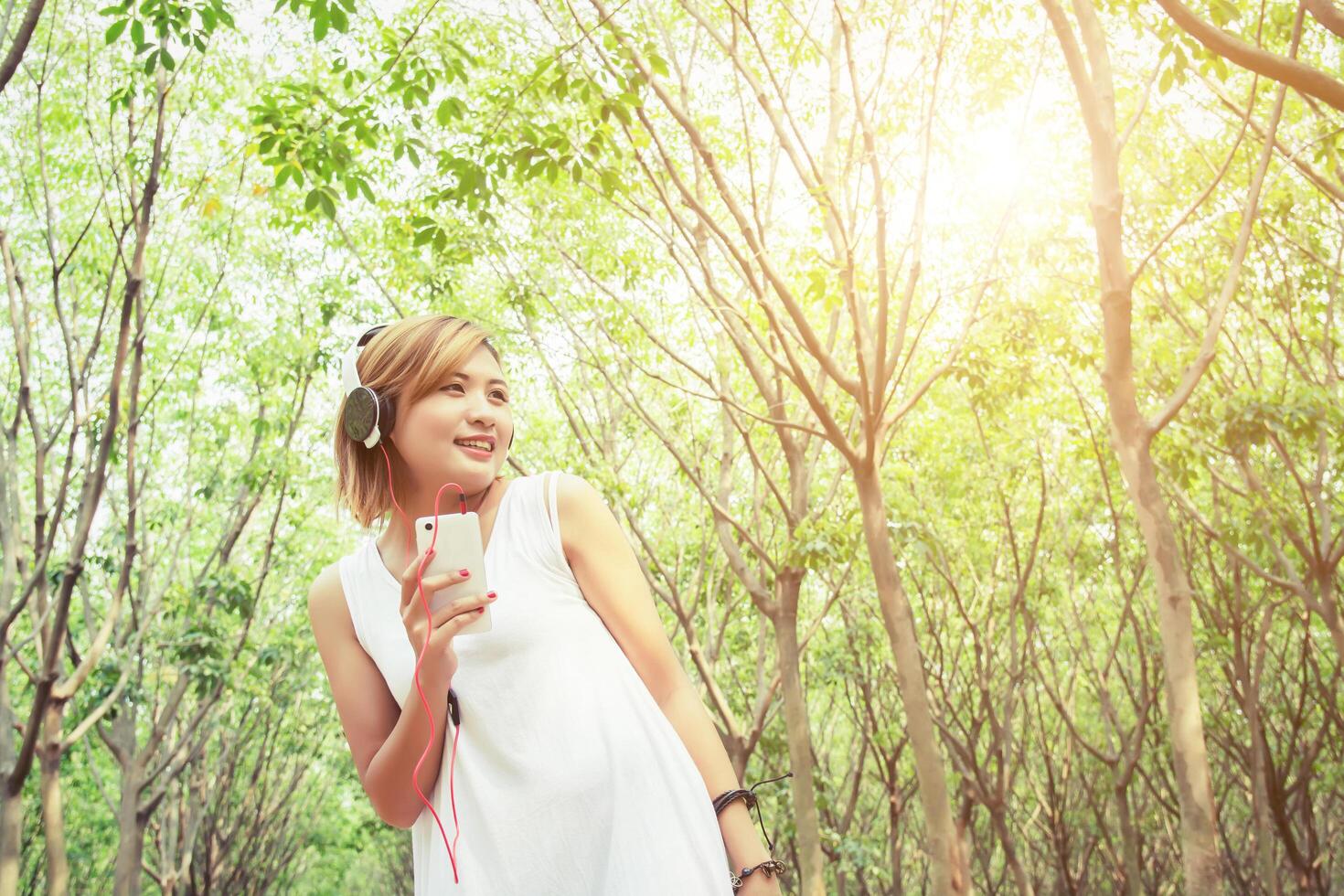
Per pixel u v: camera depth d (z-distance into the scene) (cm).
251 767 2688
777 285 723
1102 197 706
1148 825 2372
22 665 967
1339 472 1235
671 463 1614
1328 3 370
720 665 2095
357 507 166
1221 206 1094
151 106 857
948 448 1589
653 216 766
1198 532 1584
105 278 1278
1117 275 712
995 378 1124
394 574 161
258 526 1925
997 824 1633
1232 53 373
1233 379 1174
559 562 150
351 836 3181
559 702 141
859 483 789
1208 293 1157
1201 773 689
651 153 938
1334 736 1797
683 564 1627
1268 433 1045
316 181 737
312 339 1452
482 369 158
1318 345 1215
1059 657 2256
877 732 2111
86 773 2381
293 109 739
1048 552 1764
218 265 1392
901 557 1672
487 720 142
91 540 1381
